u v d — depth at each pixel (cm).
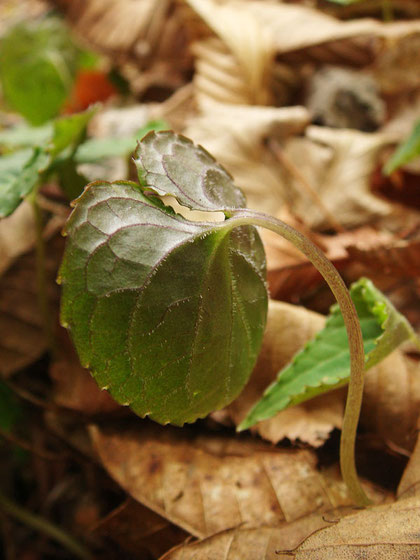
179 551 13
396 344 13
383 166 23
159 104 32
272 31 27
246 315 12
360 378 11
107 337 10
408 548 11
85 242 10
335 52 27
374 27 26
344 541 11
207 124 22
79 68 33
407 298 19
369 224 21
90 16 33
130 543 15
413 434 15
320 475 14
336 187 21
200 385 11
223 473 14
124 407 16
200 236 10
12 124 33
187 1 25
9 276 19
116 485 17
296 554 12
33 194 17
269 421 15
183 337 11
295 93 28
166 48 32
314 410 15
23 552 19
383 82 27
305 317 15
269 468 14
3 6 41
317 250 11
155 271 10
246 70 25
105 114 31
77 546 18
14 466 21
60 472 20
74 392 16
